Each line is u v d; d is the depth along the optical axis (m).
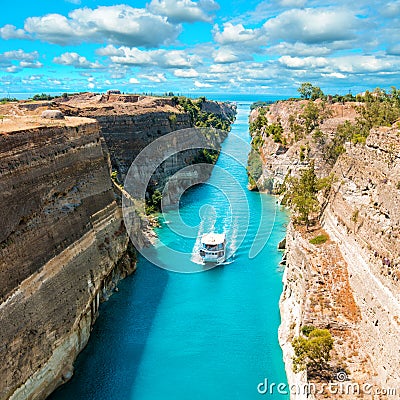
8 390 28.92
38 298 34.12
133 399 35.44
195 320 46.50
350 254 38.59
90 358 40.22
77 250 42.31
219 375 38.06
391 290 29.39
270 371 38.44
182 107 132.75
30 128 37.94
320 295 36.34
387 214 32.59
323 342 29.95
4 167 32.88
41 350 33.09
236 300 50.69
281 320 45.09
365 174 39.84
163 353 41.09
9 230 32.44
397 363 26.64
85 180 47.88
